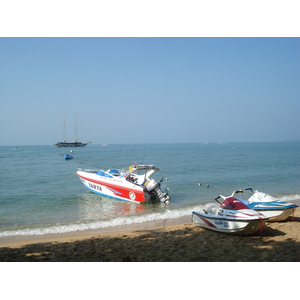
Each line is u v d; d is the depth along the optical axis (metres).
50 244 9.02
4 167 41.75
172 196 18.56
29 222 12.64
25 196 18.92
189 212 14.12
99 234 10.36
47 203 16.84
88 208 15.51
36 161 54.97
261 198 11.28
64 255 7.75
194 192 19.84
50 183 24.86
